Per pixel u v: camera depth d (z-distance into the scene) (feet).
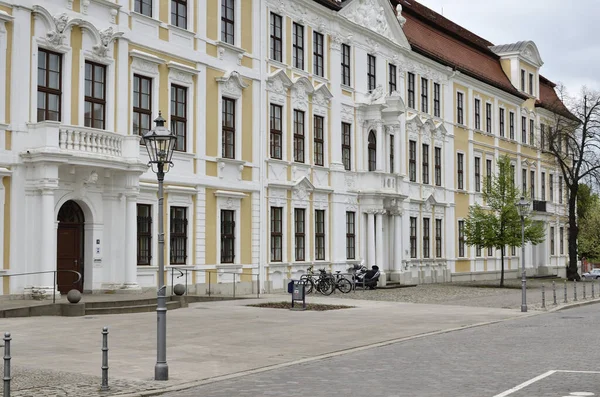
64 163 84.02
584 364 50.19
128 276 93.76
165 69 103.04
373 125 149.28
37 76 85.56
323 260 135.64
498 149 209.46
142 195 98.02
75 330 66.18
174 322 75.87
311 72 134.72
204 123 109.40
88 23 90.89
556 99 238.27
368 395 39.09
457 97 189.47
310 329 72.02
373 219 147.02
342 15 142.31
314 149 135.13
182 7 107.76
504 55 222.48
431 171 174.91
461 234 188.85
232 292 114.01
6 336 34.65
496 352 56.85
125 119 96.07
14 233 82.58
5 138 82.28
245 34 119.14
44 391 39.58
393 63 159.63
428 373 46.55
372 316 86.69
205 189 109.19
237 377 46.06
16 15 83.51
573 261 213.87
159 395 40.29
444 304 108.99
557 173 249.96
